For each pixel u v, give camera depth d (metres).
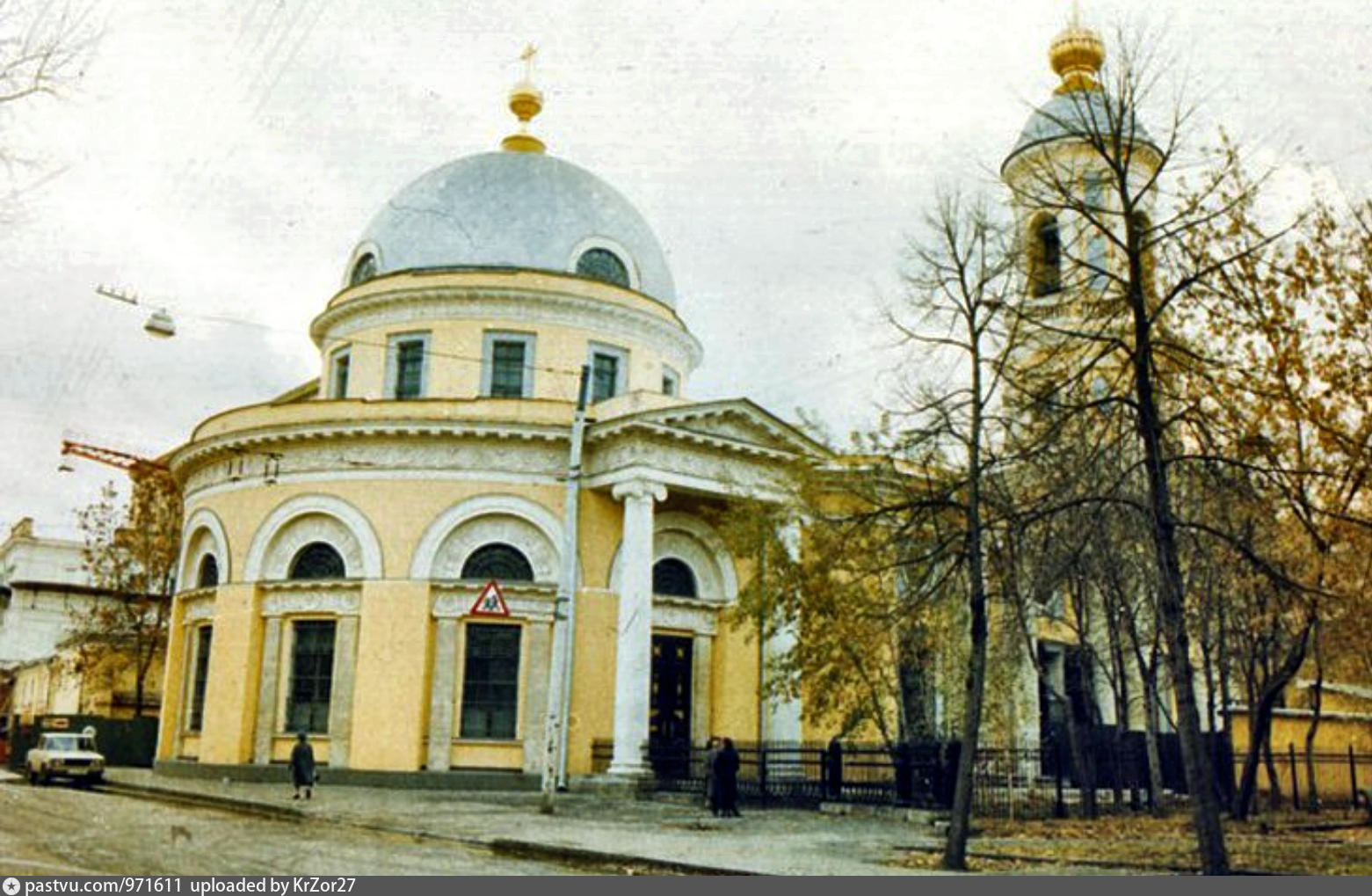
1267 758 26.34
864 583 23.81
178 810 21.19
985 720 25.84
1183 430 17.64
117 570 44.88
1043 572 18.94
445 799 24.30
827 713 25.20
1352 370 18.08
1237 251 17.86
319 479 29.62
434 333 32.28
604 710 28.23
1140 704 36.41
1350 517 17.80
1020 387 17.25
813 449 28.44
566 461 29.34
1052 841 18.28
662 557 30.39
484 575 28.88
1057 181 16.91
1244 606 23.64
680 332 35.06
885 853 16.12
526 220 33.81
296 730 28.80
